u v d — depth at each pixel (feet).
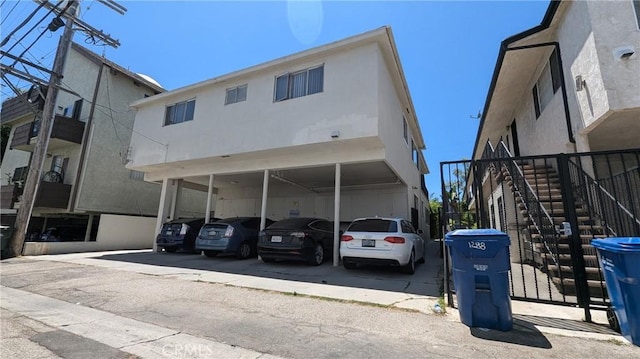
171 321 13.46
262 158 35.37
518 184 26.89
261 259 31.76
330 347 10.64
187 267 27.86
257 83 34.22
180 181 47.26
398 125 38.17
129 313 14.64
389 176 40.37
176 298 17.31
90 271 25.77
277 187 52.70
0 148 72.18
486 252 12.34
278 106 31.89
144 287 19.92
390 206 43.70
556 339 11.22
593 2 20.36
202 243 32.89
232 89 36.63
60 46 39.91
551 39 26.73
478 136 44.55
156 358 9.78
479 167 16.58
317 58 31.04
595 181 17.94
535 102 31.53
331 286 20.18
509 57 29.32
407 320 13.51
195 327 12.69
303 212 50.60
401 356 9.89
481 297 12.25
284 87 32.50
